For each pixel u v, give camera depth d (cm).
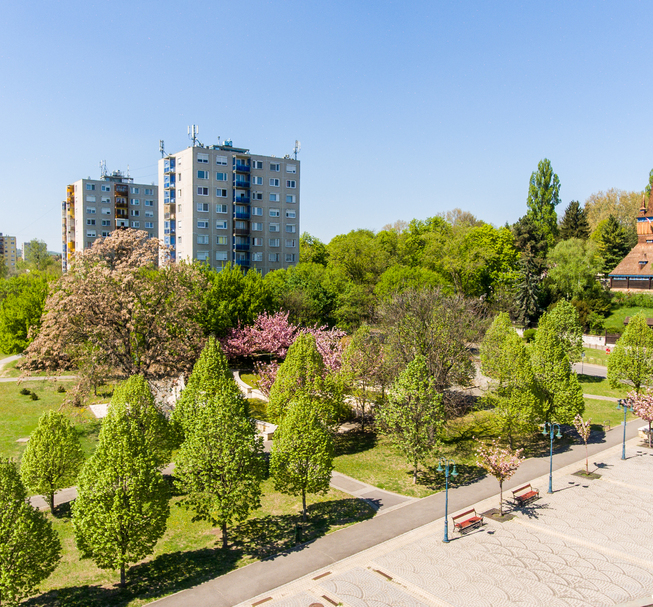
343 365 3831
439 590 1895
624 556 2138
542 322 5184
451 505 2664
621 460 3319
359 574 2008
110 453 1928
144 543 1956
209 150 7719
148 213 11881
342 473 3105
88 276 3522
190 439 2236
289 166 8388
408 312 3869
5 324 5484
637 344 4291
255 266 8169
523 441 3678
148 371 3681
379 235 10662
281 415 3212
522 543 2253
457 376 3819
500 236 8819
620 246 9381
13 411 4044
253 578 1986
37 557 1748
